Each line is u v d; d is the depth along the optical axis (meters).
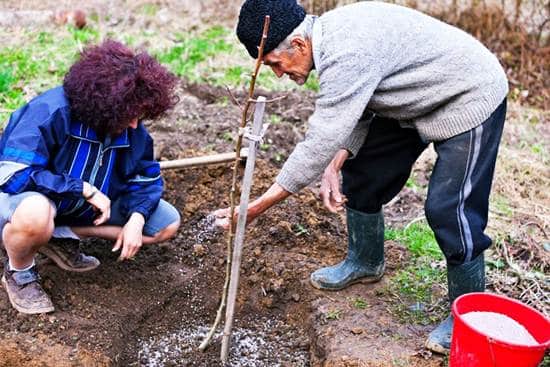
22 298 3.31
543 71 6.29
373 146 3.29
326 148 2.74
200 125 4.96
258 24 2.72
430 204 3.02
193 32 6.64
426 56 2.83
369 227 3.55
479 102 2.87
